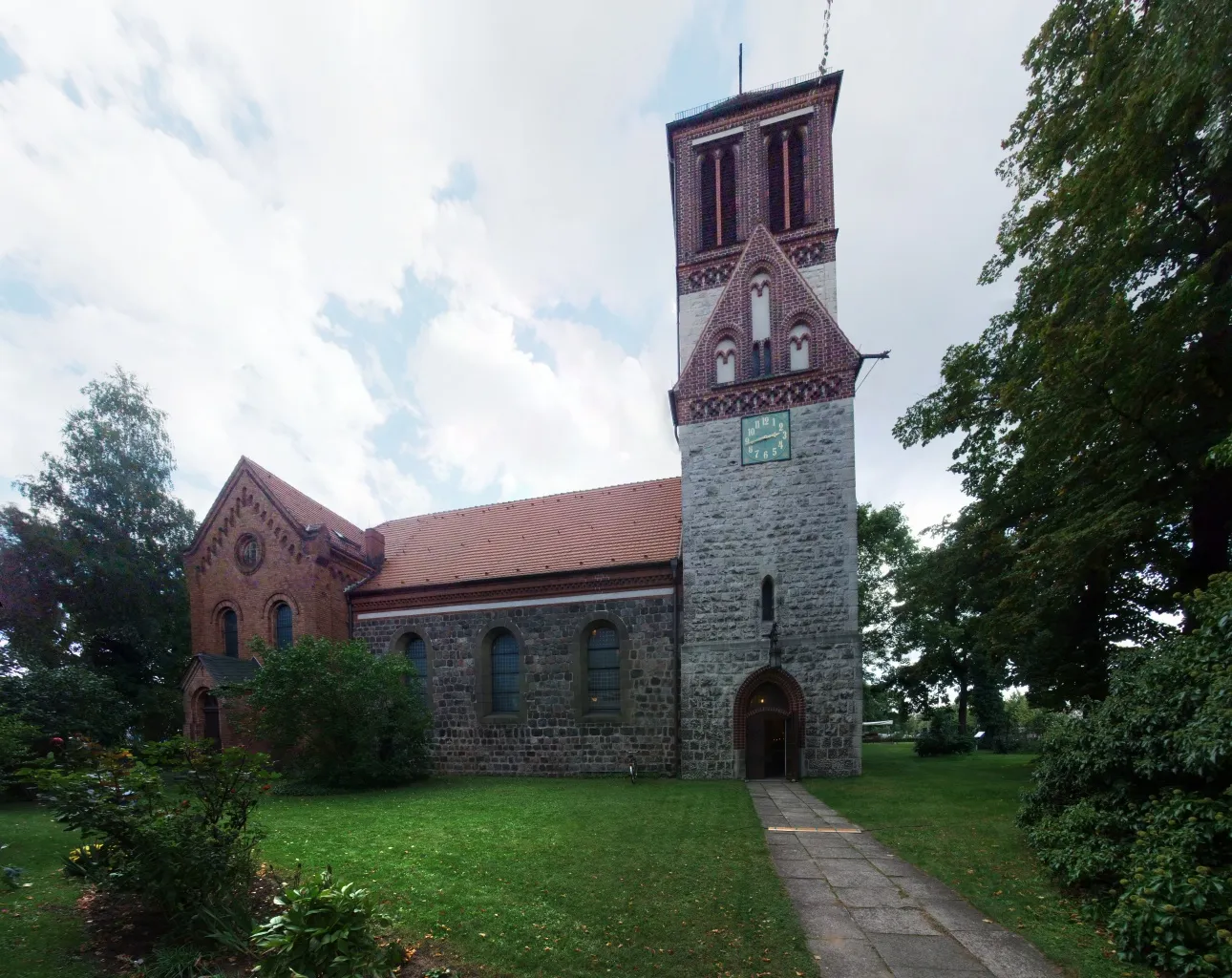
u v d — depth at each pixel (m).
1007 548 16.42
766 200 21.05
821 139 20.56
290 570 22.09
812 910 6.74
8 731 12.66
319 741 16.48
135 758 6.31
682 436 20.12
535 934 5.97
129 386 28.78
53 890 6.75
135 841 5.66
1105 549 12.72
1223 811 6.23
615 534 22.14
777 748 18.03
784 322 19.72
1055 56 13.39
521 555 22.58
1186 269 12.22
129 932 5.74
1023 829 9.51
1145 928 5.42
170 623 27.53
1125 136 10.45
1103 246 12.34
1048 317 12.92
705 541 19.30
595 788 16.16
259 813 12.37
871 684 35.91
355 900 4.48
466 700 21.12
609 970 5.27
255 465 23.53
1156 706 7.64
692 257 21.88
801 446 18.89
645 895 7.11
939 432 17.86
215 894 5.89
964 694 33.22
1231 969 4.76
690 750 18.27
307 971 4.11
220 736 19.89
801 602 18.12
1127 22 11.27
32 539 23.09
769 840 9.82
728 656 18.42
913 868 8.28
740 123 21.69
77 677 18.12
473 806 13.13
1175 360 11.48
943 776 17.92
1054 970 5.30
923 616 26.89
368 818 11.69
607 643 20.08
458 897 6.95
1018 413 14.08
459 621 21.67
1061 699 17.34
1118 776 7.82
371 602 23.02
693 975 5.21
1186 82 8.98
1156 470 12.38
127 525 27.14
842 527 18.16
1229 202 11.32
